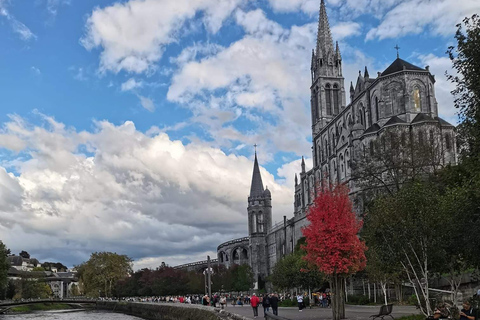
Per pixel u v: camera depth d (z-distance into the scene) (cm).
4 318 11612
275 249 18288
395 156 8194
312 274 7894
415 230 3441
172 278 17088
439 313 2597
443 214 3409
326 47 17650
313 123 17762
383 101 11575
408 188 3809
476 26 3198
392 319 3788
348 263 4053
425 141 8900
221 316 5509
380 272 5597
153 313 10056
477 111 3189
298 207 17712
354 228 4178
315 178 15525
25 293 18125
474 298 3109
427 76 11406
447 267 3581
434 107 11419
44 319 11088
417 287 4297
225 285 18000
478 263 3353
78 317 11794
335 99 17425
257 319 4897
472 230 3186
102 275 18200
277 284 9694
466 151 3909
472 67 3136
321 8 18012
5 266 11488
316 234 4128
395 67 11638
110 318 11181
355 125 11869
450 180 5006
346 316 4459
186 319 7444
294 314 5447
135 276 19100
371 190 8300
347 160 12700
